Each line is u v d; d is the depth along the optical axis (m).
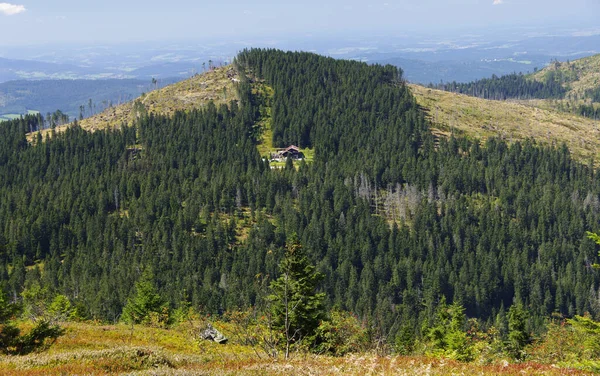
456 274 163.75
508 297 162.50
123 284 141.00
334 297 151.00
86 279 152.00
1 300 32.78
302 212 191.25
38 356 29.17
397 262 167.62
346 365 24.05
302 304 35.66
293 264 36.47
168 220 183.38
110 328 55.19
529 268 165.62
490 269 162.12
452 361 25.84
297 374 22.45
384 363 24.05
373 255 171.75
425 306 150.12
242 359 28.19
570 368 23.52
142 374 23.56
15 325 37.66
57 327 34.88
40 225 181.25
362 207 194.75
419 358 26.41
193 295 133.88
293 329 34.75
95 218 187.12
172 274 154.12
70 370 25.56
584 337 38.22
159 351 30.44
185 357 30.03
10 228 179.50
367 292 149.50
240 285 135.75
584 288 151.25
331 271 156.38
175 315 76.69
